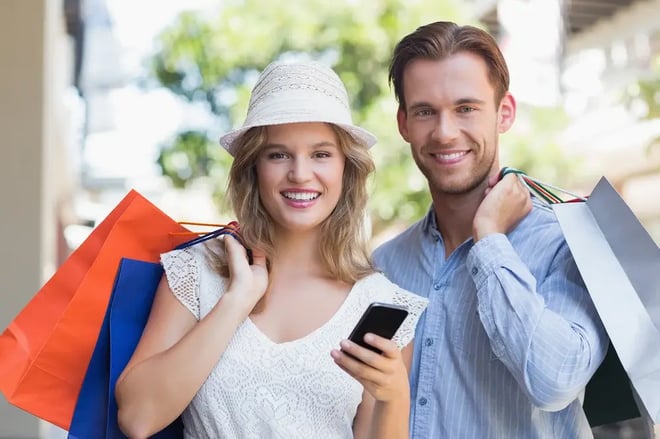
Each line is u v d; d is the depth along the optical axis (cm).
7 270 598
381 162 1132
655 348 281
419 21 1158
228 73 1277
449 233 333
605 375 316
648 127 908
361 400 299
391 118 1135
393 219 1143
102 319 303
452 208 330
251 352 289
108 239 305
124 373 288
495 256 298
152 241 314
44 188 602
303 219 298
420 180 1130
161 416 278
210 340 279
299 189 296
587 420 327
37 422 589
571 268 305
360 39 1158
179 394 276
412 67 325
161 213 314
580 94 1093
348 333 300
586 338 287
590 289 288
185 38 1280
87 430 297
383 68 1162
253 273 295
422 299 314
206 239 305
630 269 288
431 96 321
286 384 288
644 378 279
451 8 1155
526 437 307
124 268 300
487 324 295
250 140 299
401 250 346
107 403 298
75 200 1484
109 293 304
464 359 315
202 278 299
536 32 1080
